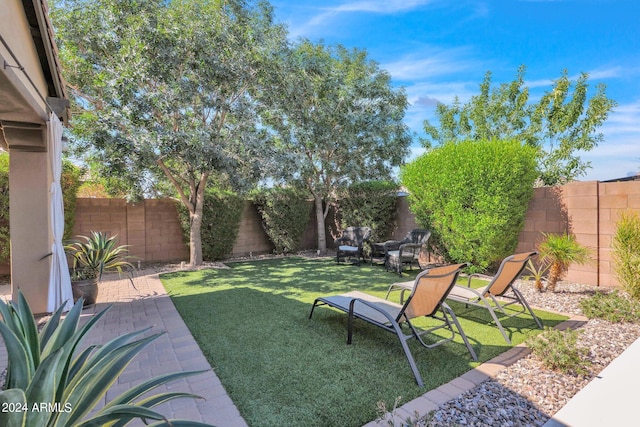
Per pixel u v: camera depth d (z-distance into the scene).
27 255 4.47
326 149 10.05
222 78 7.35
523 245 6.89
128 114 6.51
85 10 6.67
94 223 8.09
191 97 7.08
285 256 10.29
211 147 6.95
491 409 2.40
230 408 2.41
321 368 3.03
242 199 9.62
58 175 4.67
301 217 10.61
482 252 6.58
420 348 3.48
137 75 6.47
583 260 5.57
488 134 12.05
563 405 2.44
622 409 2.37
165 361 3.16
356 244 9.40
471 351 3.24
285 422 2.25
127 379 2.83
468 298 4.18
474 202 6.64
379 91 10.04
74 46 6.67
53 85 4.51
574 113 10.00
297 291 5.90
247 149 7.61
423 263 8.70
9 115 4.02
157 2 6.91
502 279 4.05
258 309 4.82
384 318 3.44
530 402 2.49
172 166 8.27
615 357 3.20
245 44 7.53
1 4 2.84
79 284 4.93
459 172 6.82
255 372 2.95
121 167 6.69
